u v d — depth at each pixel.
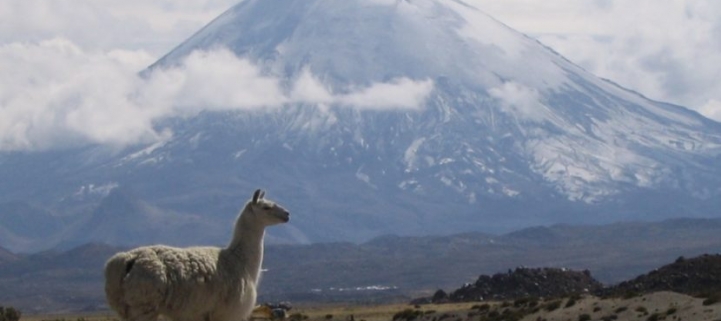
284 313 112.25
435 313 113.62
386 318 118.31
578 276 171.62
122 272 51.06
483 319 101.94
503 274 173.62
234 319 53.06
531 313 98.75
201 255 52.44
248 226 54.03
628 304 90.69
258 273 54.19
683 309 86.19
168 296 51.06
